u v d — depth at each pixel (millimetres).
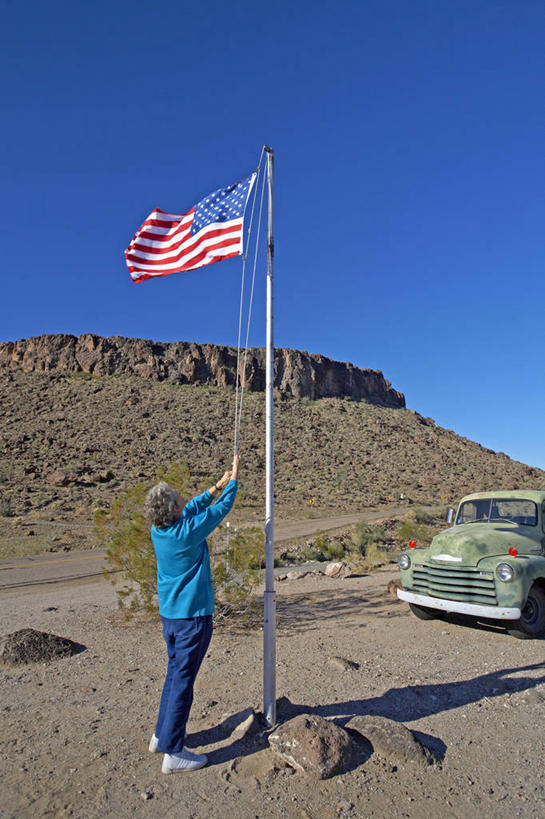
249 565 7688
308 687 4824
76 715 4352
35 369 100125
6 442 60750
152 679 5242
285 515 41438
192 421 79625
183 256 5477
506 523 7730
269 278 4395
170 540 3498
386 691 4715
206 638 3537
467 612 6516
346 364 127938
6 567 19609
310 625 7426
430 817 2877
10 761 3539
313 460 72750
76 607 9562
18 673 5531
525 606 6543
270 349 4297
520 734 3857
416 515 35094
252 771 3340
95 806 2990
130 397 87250
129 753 3646
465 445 101938
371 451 83812
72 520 34562
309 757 3309
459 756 3535
